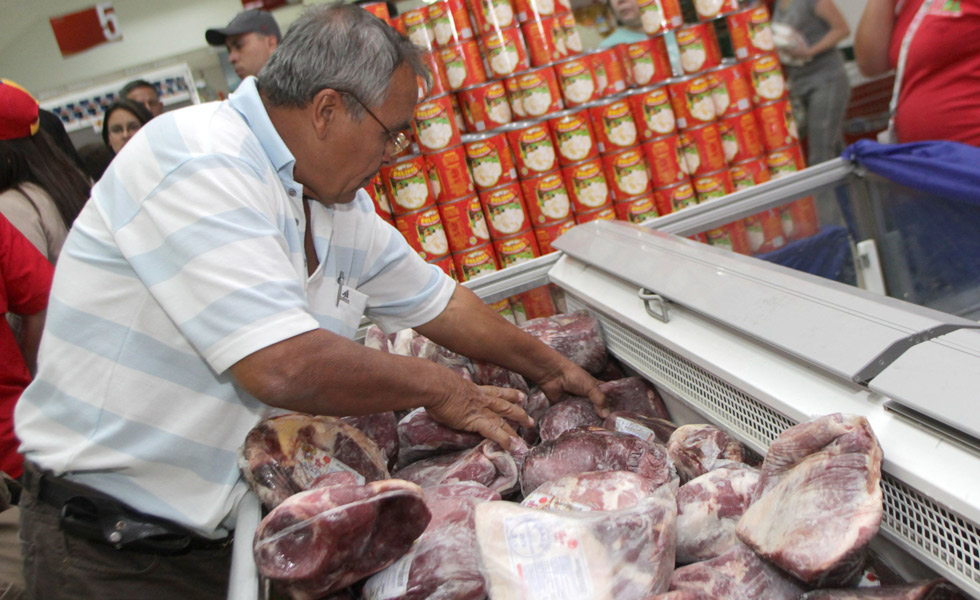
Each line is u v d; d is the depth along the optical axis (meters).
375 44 1.17
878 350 0.95
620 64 2.36
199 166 1.10
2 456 2.08
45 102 3.67
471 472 1.34
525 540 0.90
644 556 0.89
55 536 1.26
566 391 1.65
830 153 3.07
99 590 1.27
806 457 0.92
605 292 1.68
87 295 1.19
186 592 1.33
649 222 2.07
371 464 1.27
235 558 1.02
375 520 0.99
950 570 0.81
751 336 1.16
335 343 1.14
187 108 1.20
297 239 1.27
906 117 2.28
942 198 1.93
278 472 1.14
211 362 1.09
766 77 2.35
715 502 1.06
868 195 2.17
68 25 4.30
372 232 1.53
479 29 2.24
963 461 0.80
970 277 1.94
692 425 1.30
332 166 1.25
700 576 0.94
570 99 2.24
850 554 0.81
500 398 1.44
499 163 2.19
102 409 1.21
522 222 2.23
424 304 1.59
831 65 2.96
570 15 2.30
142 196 1.12
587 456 1.27
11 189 2.26
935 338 0.94
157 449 1.24
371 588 1.02
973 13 2.01
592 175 2.22
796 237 2.10
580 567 0.87
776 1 3.00
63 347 1.21
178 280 1.09
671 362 1.42
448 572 0.98
